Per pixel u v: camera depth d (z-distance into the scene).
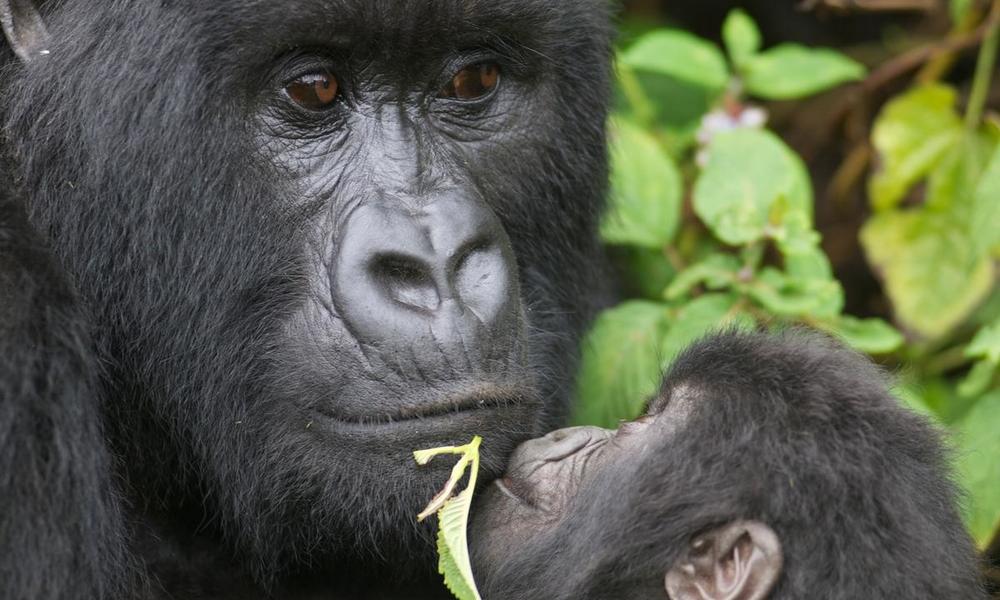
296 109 7.58
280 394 7.52
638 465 7.28
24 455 6.84
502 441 7.28
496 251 7.45
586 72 8.55
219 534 8.14
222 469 7.80
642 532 7.13
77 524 7.02
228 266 7.62
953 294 11.15
